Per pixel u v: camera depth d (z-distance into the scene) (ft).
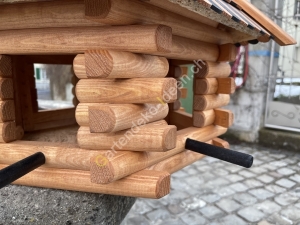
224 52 5.99
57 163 4.11
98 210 4.16
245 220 8.96
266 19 5.79
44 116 6.63
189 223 8.92
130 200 5.32
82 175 4.00
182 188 11.19
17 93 5.84
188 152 5.58
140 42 3.33
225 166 13.35
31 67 6.48
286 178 11.84
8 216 4.29
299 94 14.58
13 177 3.34
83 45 3.63
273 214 9.25
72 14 3.62
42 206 4.22
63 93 22.25
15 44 4.03
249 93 15.75
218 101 6.29
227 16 3.71
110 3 3.05
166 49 3.47
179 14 4.48
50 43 3.81
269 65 15.21
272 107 15.44
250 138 16.12
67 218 4.15
